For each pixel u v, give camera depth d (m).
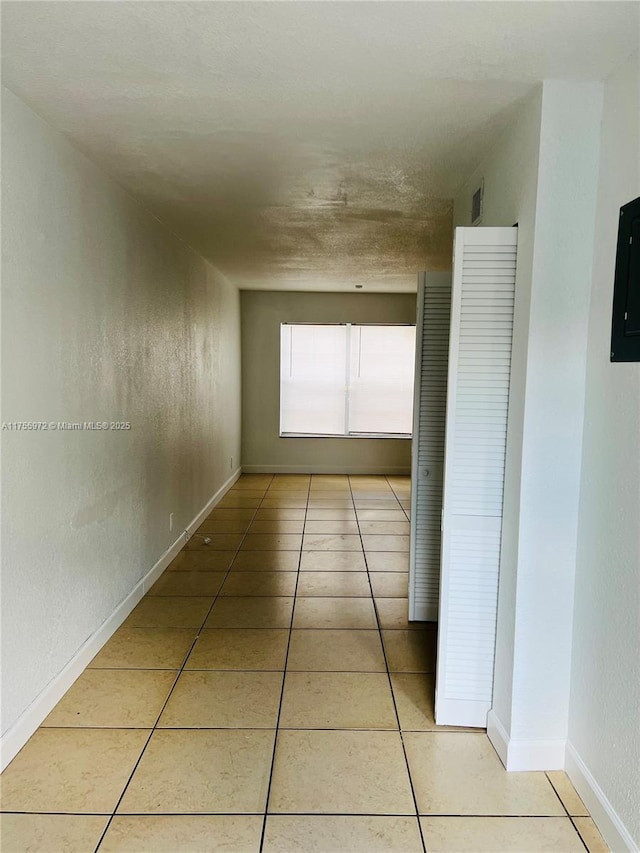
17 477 2.01
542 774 2.00
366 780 1.96
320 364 7.49
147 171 2.71
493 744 2.14
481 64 1.69
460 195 2.97
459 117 2.06
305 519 5.35
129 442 3.17
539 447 1.91
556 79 1.78
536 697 2.00
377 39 1.56
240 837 1.71
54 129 2.22
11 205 1.94
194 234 4.03
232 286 6.55
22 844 1.68
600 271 1.80
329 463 7.55
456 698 2.25
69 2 1.40
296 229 3.85
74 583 2.50
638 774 1.58
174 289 4.04
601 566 1.79
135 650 2.83
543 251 1.85
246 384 7.44
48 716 2.28
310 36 1.55
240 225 3.74
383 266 5.28
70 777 1.95
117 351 2.96
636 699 1.59
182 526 4.43
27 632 2.11
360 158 2.49
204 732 2.20
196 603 3.42
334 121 2.12
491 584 2.17
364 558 4.26
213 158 2.52
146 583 3.54
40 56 1.67
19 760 2.03
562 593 1.96
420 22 1.48
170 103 1.99
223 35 1.55
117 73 1.78
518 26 1.49
